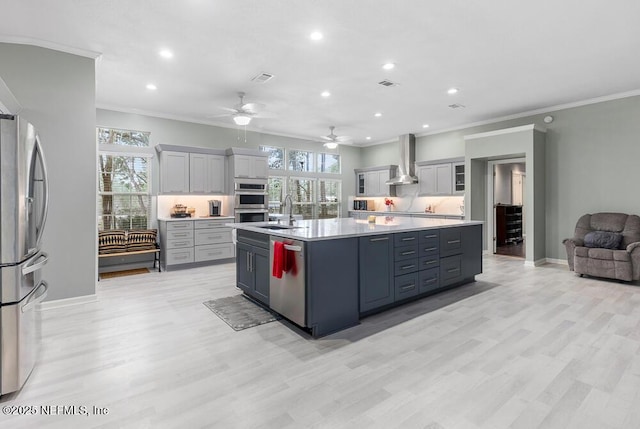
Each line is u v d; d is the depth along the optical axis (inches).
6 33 129.6
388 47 142.5
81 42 137.6
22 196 81.9
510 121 257.1
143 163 243.0
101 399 76.4
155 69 165.5
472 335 111.3
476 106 231.3
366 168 366.9
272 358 96.0
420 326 119.8
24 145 83.1
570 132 225.6
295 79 179.5
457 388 80.2
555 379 83.9
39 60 137.3
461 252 170.1
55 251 140.9
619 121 205.3
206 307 141.7
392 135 334.0
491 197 276.8
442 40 136.8
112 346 104.1
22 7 112.4
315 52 147.6
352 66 162.7
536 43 139.2
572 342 105.3
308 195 352.5
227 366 91.5
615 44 140.3
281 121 274.8
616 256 175.8
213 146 271.7
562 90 198.7
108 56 150.7
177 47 142.4
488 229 277.7
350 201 383.9
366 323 123.1
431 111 244.2
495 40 136.6
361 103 223.8
